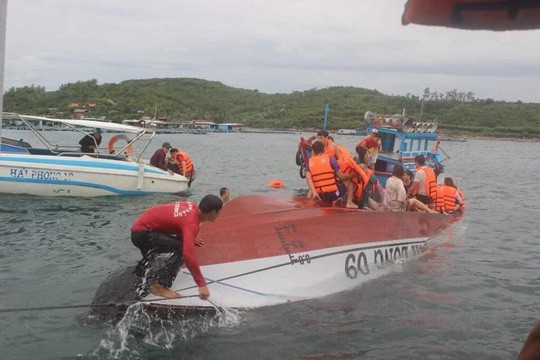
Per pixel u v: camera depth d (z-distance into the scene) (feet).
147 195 53.78
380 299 23.32
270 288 21.94
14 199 47.14
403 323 20.68
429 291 24.88
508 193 72.33
